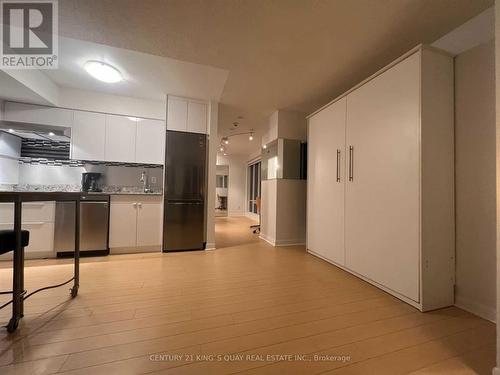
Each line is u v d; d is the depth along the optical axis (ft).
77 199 5.89
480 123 5.38
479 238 5.34
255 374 3.42
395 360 3.77
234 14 5.58
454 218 5.77
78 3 5.27
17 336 4.17
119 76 8.65
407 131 5.81
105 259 9.15
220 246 11.96
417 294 5.48
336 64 7.82
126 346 3.97
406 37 6.33
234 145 22.13
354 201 7.71
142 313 5.09
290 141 12.58
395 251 6.12
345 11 5.43
